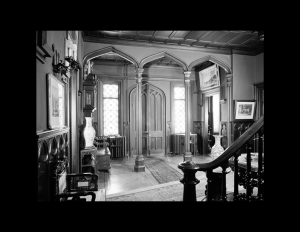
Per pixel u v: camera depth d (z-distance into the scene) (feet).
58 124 10.21
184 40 25.73
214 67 33.12
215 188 7.16
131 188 18.80
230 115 29.81
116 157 33.47
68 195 7.66
